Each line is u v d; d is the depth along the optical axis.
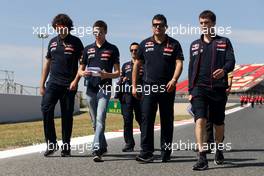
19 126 17.41
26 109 24.67
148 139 6.00
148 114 5.98
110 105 23.77
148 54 6.02
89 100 6.52
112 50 6.55
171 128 6.11
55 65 6.60
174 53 6.00
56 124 18.78
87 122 19.97
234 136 10.25
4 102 22.08
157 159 6.37
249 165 5.79
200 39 5.61
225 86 5.58
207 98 5.54
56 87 6.58
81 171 5.33
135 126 15.86
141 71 7.36
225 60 5.52
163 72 5.99
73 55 6.60
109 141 9.48
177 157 6.57
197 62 5.54
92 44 6.59
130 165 5.80
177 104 48.84
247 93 124.31
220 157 5.87
